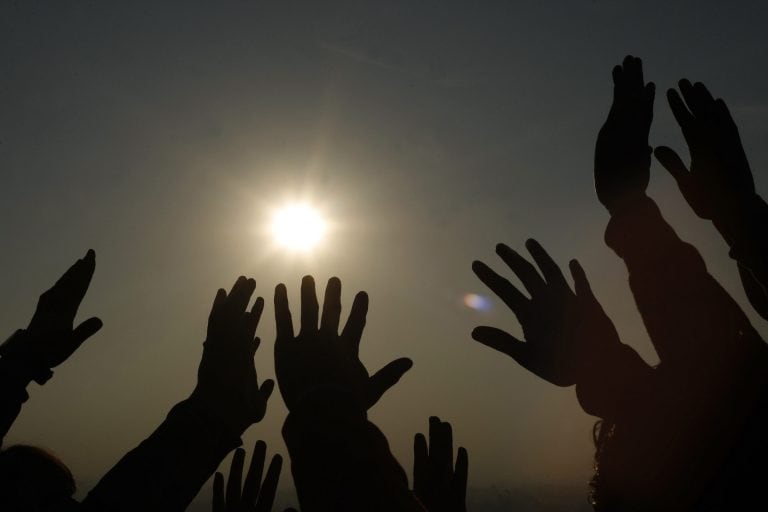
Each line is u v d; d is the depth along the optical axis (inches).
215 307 49.8
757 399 32.4
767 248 42.9
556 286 43.7
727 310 39.1
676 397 35.2
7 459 55.9
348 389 32.4
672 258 42.3
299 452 28.7
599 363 40.1
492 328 43.7
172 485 40.2
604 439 40.3
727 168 46.1
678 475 32.7
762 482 30.6
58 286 54.4
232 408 45.0
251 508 52.0
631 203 46.0
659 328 40.7
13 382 48.8
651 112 49.6
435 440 53.9
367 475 27.0
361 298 46.4
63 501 56.3
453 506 50.0
